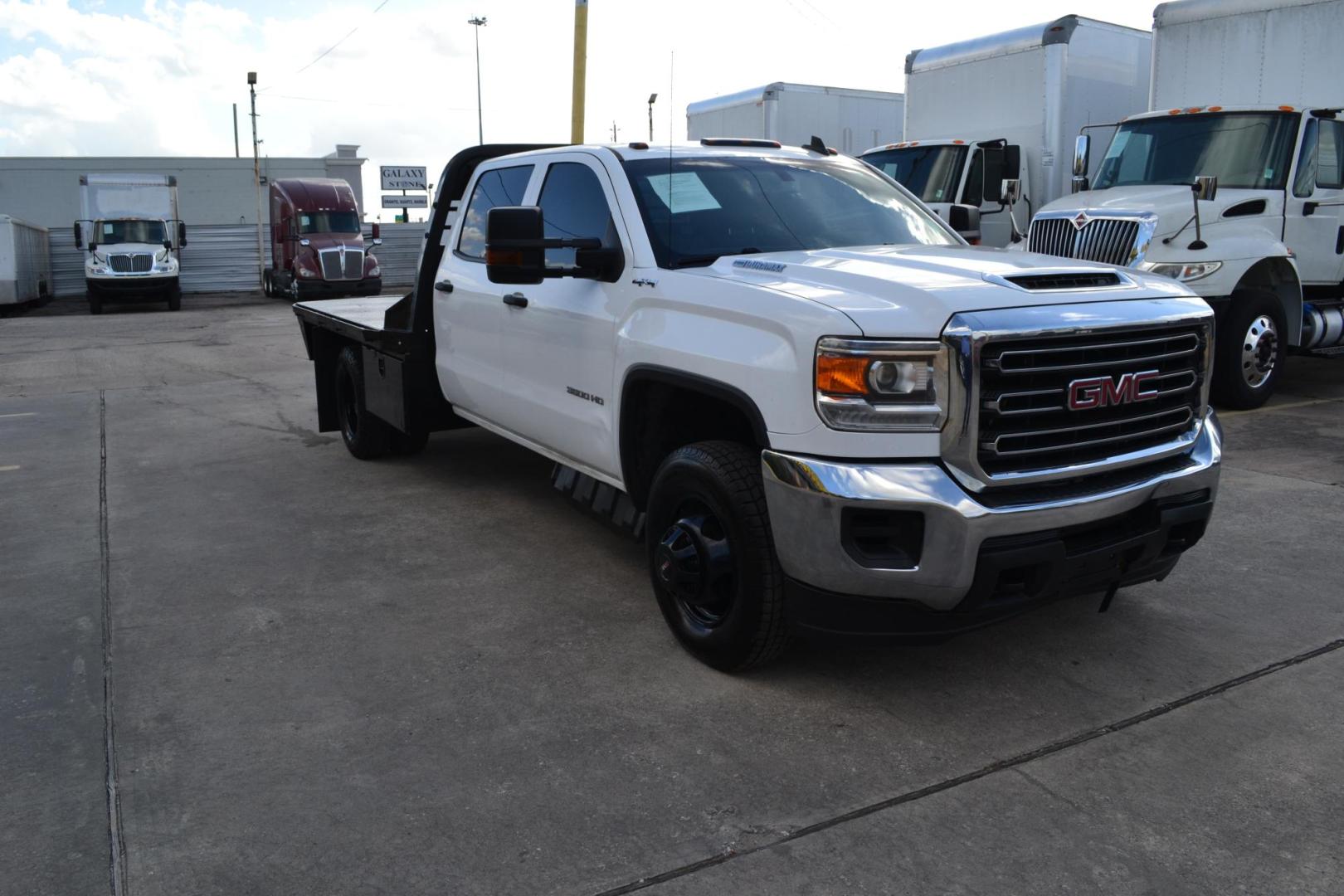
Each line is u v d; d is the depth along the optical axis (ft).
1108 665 12.71
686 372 12.52
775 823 9.51
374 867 8.97
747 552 11.67
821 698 12.00
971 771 10.35
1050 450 10.89
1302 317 29.68
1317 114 29.91
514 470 23.65
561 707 11.89
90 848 9.31
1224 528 17.88
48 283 101.81
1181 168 31.35
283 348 51.57
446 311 19.75
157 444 27.53
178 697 12.30
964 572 10.46
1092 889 8.53
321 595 15.69
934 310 10.53
